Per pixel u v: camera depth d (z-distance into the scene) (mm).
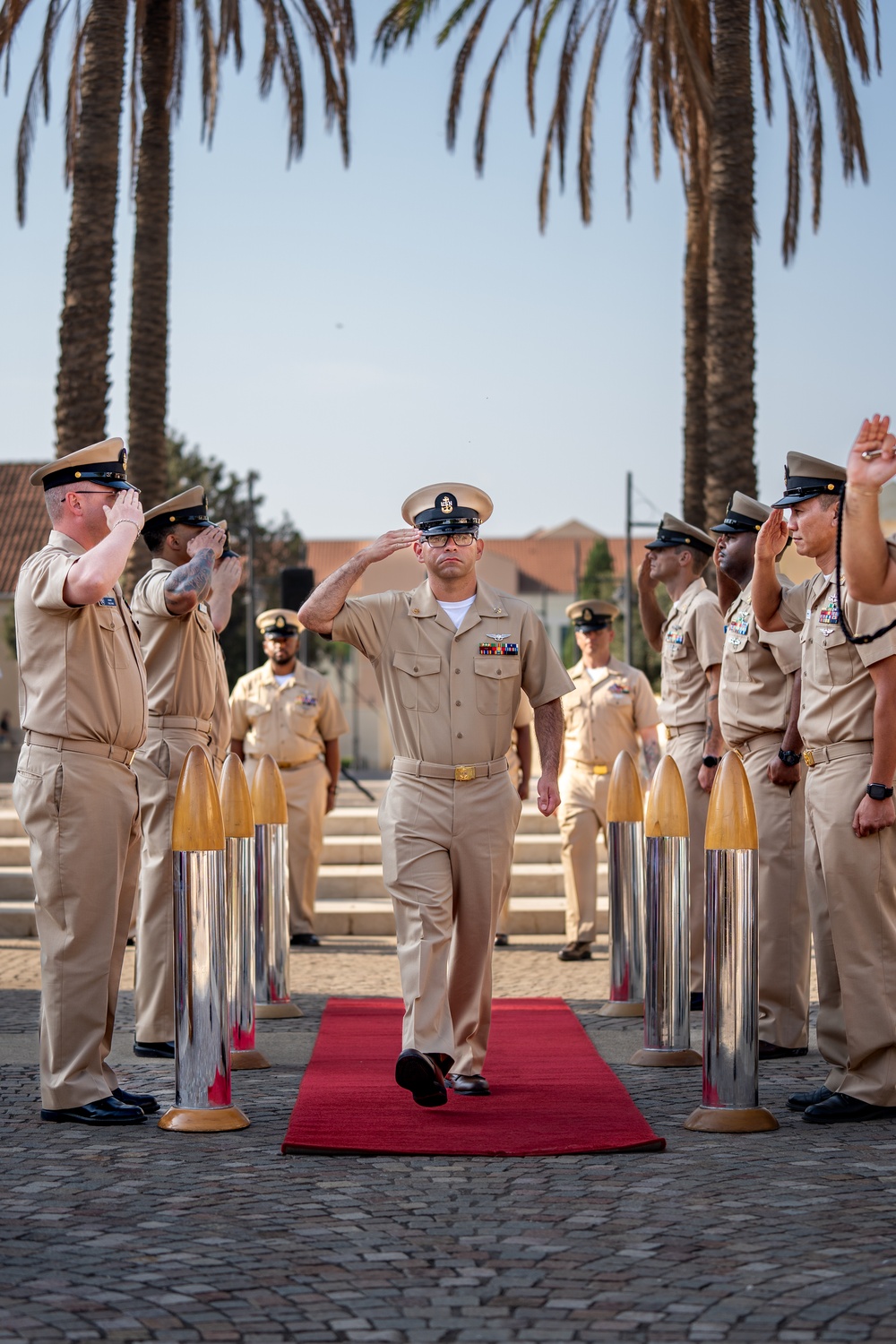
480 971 6211
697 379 17922
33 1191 4758
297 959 10789
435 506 6160
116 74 14992
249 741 11492
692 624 8484
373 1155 5223
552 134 17688
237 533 37219
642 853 8461
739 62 14453
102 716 5809
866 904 5797
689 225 17719
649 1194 4695
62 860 5750
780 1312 3658
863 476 5141
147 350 16500
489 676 6098
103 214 14922
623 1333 3541
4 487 44312
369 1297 3787
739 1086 5629
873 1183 4812
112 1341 3486
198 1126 5602
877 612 5695
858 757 5848
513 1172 4992
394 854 6020
